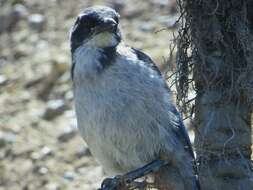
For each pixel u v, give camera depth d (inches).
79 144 715.4
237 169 416.2
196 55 422.6
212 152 416.8
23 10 877.2
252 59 414.0
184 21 432.1
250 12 421.7
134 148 433.1
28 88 785.6
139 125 429.1
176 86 435.8
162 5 836.6
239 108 416.8
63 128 731.4
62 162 703.7
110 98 425.1
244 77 414.6
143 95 428.5
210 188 418.9
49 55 814.5
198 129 422.6
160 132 434.0
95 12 444.8
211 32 416.8
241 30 413.7
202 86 422.3
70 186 677.9
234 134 414.3
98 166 695.7
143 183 428.1
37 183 687.7
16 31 860.6
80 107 433.7
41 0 890.1
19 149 717.9
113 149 433.4
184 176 438.6
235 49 417.1
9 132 735.7
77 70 432.5
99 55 431.5
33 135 732.0
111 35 437.1
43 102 768.3
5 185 689.6
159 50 757.3
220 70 416.5
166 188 440.1
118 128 427.2
